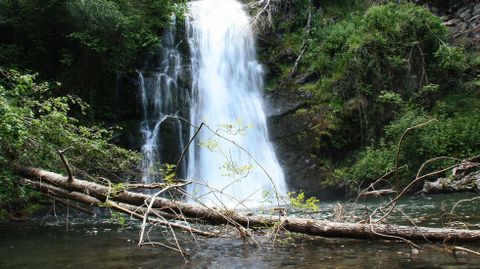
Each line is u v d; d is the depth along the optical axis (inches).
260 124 609.6
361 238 227.3
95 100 590.6
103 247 245.8
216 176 566.9
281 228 236.2
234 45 688.4
